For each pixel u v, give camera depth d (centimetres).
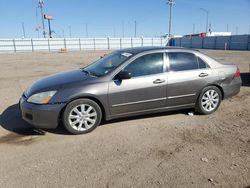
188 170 328
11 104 644
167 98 499
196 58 530
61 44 5262
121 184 298
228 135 439
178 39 5791
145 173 321
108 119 466
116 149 389
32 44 4994
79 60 2258
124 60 471
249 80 950
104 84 446
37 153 378
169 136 436
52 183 301
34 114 421
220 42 4653
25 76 1202
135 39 5866
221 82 546
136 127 476
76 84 438
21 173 323
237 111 573
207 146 396
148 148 391
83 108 441
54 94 423
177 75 501
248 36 4088
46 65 1786
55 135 443
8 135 444
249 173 319
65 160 356
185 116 538
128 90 461
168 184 298
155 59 490
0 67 1667
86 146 400
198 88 523
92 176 315
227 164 341
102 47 5625
